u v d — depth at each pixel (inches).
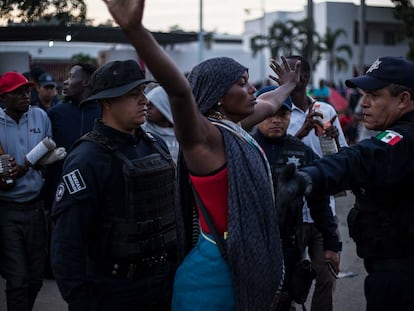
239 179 99.6
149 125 182.1
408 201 104.9
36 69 320.8
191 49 1396.4
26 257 185.8
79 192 115.1
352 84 114.9
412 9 676.1
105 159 118.0
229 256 99.6
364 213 108.9
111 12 87.3
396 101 109.7
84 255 116.2
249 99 107.6
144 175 118.6
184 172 110.2
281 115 158.9
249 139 106.6
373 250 108.5
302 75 191.5
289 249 143.4
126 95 119.6
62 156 182.7
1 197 182.5
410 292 105.3
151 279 121.6
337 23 1987.0
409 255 106.4
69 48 1407.5
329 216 154.7
